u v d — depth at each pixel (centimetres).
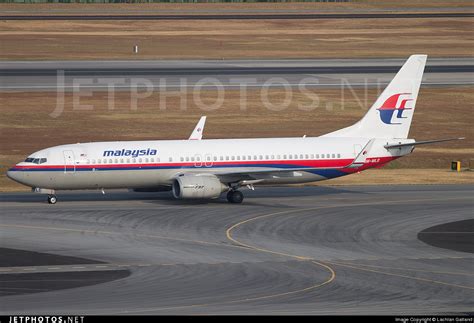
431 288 16738
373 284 17025
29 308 15038
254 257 19312
